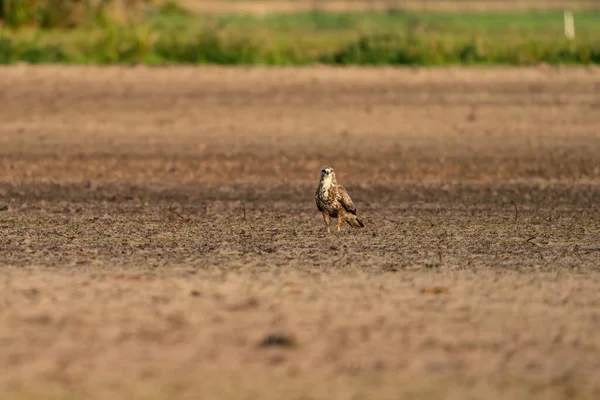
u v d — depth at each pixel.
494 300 36.16
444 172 71.19
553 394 27.23
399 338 31.52
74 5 138.75
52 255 44.06
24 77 99.19
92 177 69.12
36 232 50.38
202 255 44.22
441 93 95.06
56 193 63.66
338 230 50.28
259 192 64.31
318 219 54.97
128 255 44.19
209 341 31.08
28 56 109.06
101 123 83.69
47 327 32.38
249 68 105.38
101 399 26.72
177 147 76.88
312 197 62.81
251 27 152.00
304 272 40.56
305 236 49.53
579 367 29.22
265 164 72.50
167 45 113.25
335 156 74.62
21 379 28.03
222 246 46.59
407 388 27.50
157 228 51.81
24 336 31.48
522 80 101.00
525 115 87.50
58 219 54.44
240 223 53.56
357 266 41.91
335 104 90.19
